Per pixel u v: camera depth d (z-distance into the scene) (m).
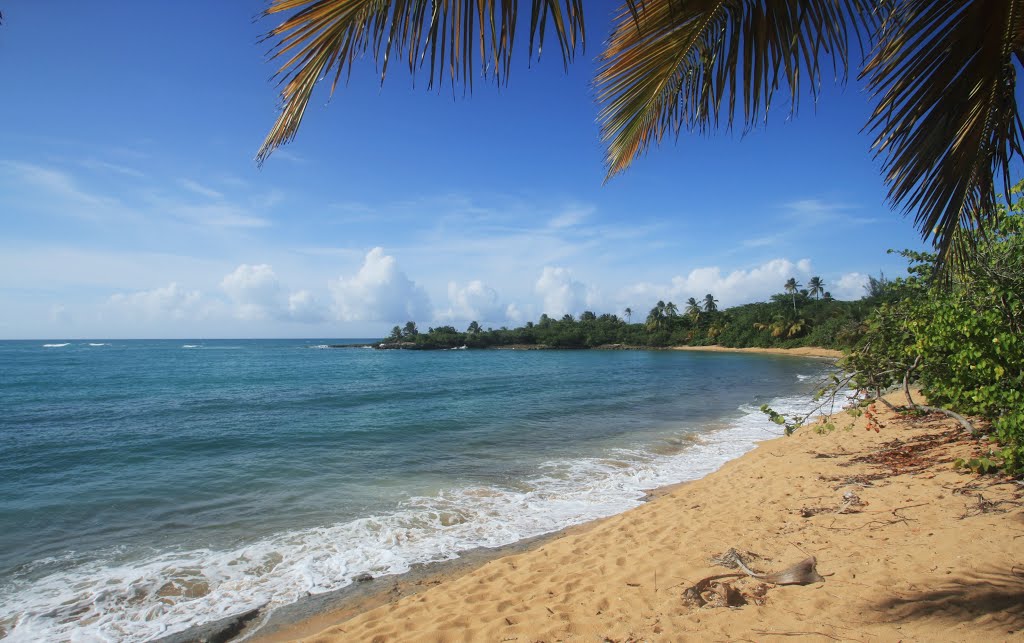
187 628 4.42
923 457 6.31
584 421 15.78
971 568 3.23
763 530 4.81
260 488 8.70
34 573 5.49
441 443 12.47
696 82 2.31
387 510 7.42
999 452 4.81
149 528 6.82
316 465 10.30
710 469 9.43
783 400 19.89
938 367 6.16
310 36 1.63
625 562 4.53
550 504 7.59
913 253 7.46
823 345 63.22
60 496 8.32
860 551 3.88
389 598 4.80
